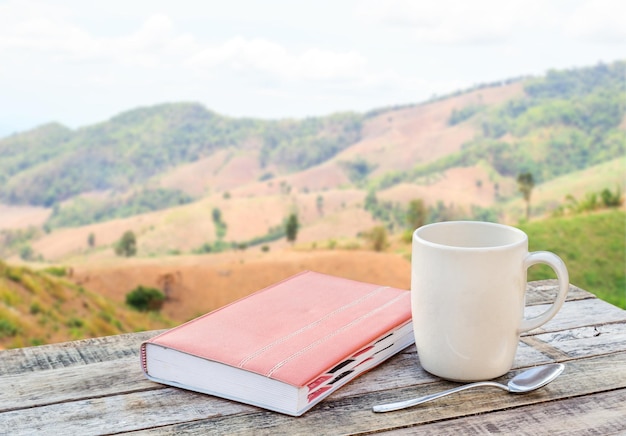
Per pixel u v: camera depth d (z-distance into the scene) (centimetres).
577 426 57
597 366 68
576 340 74
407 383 64
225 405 60
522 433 55
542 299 88
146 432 56
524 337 75
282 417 58
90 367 68
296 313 73
